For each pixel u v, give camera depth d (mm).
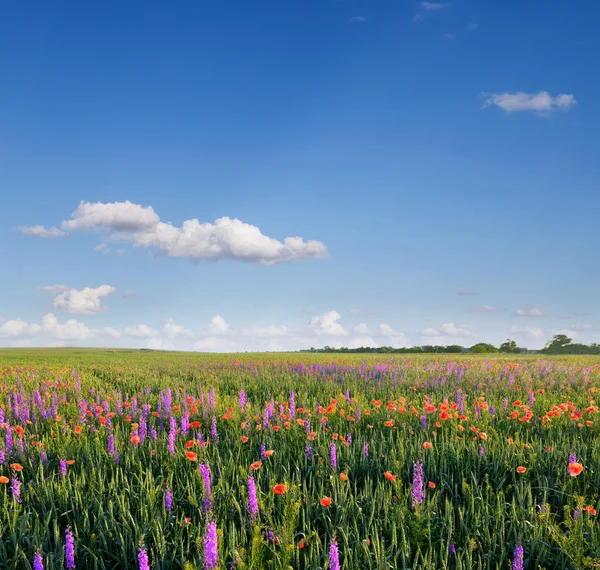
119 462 6812
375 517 4934
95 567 4160
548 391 13055
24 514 4828
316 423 8602
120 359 35469
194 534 4508
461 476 6023
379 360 28438
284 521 4094
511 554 4340
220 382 16484
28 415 9672
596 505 5160
